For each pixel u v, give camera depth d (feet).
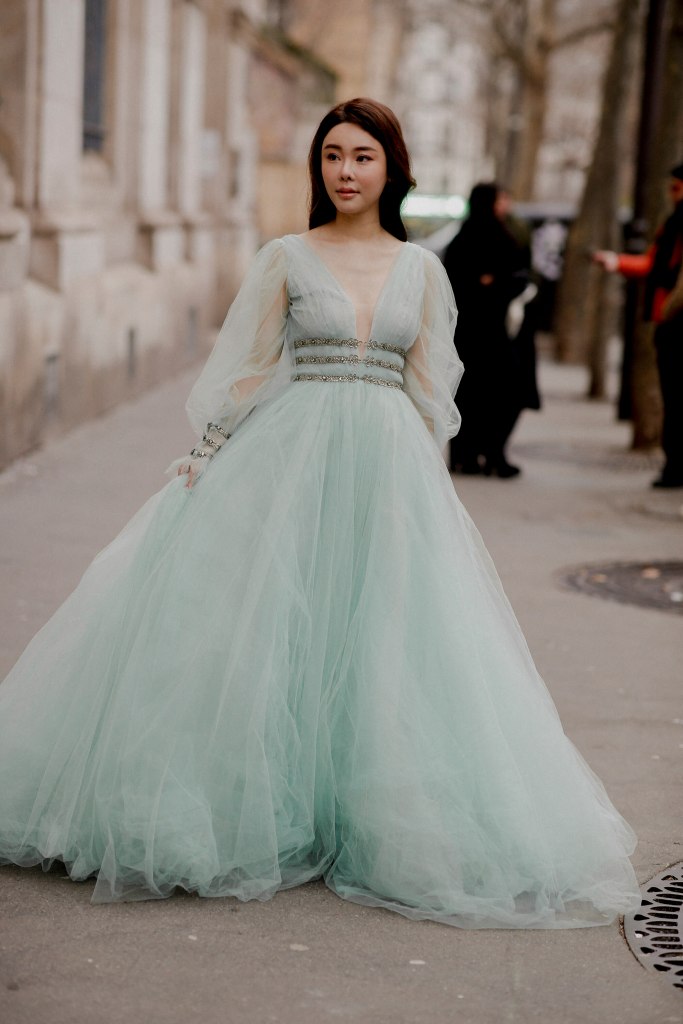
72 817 15.17
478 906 14.90
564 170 221.66
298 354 16.48
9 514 35.17
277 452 15.90
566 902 15.48
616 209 79.77
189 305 71.97
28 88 44.04
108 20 57.26
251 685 15.10
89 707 15.49
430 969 13.73
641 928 14.94
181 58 68.23
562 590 31.27
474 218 44.62
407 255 16.70
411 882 14.93
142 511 16.43
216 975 13.33
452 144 374.43
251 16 92.22
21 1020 12.30
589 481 46.37
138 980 13.14
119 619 15.69
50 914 14.43
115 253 59.72
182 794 14.89
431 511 16.05
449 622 15.61
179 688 15.07
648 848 17.10
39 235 45.78
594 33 120.67
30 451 43.73
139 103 61.16
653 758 20.45
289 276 16.35
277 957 13.76
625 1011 13.08
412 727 15.21
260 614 15.23
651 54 58.90
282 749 15.30
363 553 15.84
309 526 15.66
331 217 16.83
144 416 53.93
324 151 16.42
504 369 45.21
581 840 15.78
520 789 15.43
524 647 16.75
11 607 26.32
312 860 15.87
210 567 15.44
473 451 46.24
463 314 45.01
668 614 29.53
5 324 39.86
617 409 63.00
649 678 24.75
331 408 16.11
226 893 14.98
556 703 22.98
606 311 70.49
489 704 15.53
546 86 122.62
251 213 94.79
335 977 13.43
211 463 16.22
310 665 15.48
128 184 61.77
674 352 43.57
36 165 45.32
